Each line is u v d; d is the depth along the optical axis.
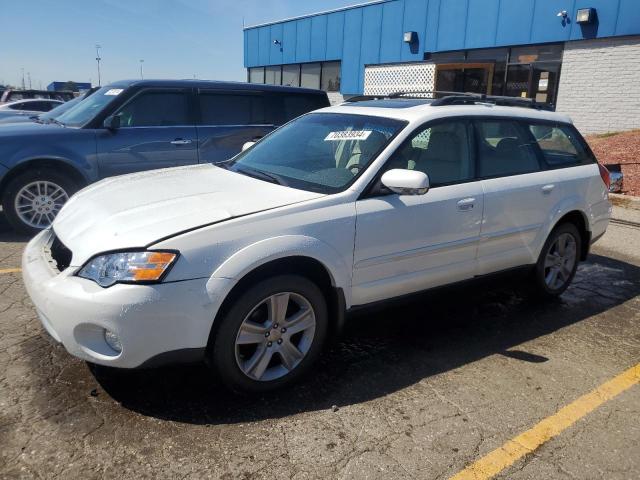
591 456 2.79
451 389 3.36
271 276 3.04
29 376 3.20
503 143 4.37
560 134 4.92
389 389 3.32
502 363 3.73
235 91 7.39
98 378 3.22
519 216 4.32
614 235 7.46
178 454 2.63
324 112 4.50
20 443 2.63
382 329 4.21
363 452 2.72
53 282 2.88
